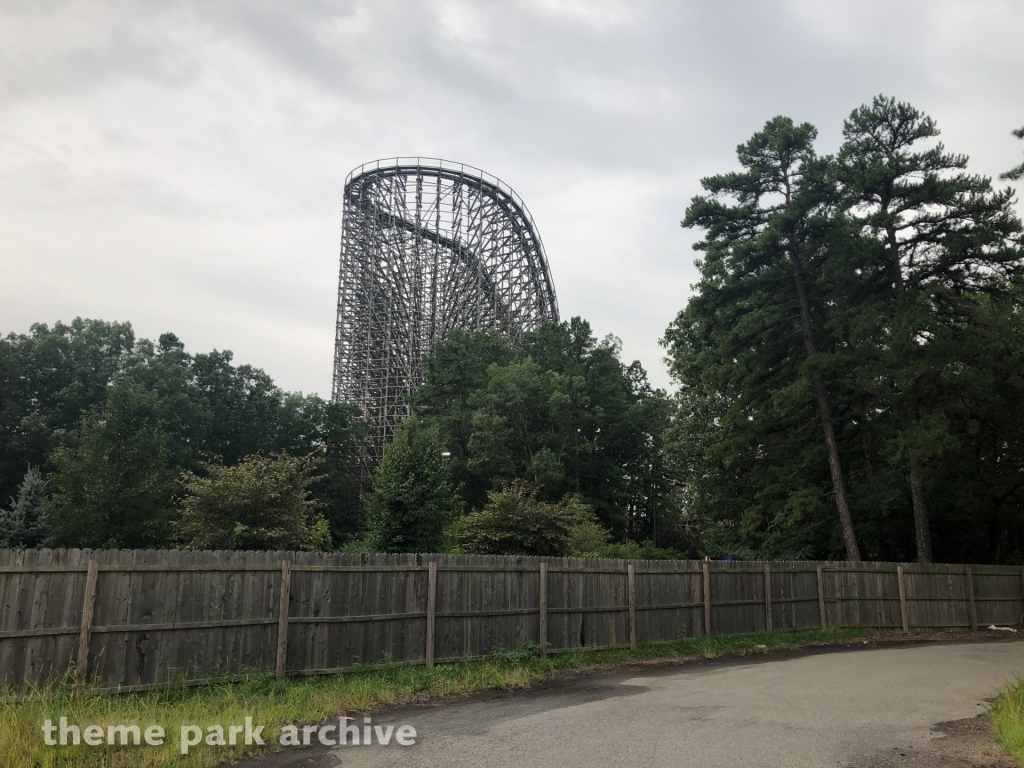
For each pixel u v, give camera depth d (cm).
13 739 783
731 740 888
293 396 7550
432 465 2725
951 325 2697
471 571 1452
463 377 6334
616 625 1666
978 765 778
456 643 1409
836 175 2644
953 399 2753
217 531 1831
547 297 7806
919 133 2723
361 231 7256
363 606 1305
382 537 2588
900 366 2473
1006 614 2542
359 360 7231
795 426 3009
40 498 3116
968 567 2481
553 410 5644
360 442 7256
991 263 2627
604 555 3534
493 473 5719
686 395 4084
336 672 1244
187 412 5906
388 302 7162
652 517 6900
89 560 1040
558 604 1570
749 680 1354
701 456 3884
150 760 778
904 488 2833
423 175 7381
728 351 2838
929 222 2686
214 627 1145
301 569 1244
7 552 992
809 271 2800
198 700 1029
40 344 5897
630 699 1163
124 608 1070
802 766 779
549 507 2264
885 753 828
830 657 1691
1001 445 2958
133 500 2873
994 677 1384
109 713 909
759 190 2895
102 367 6159
